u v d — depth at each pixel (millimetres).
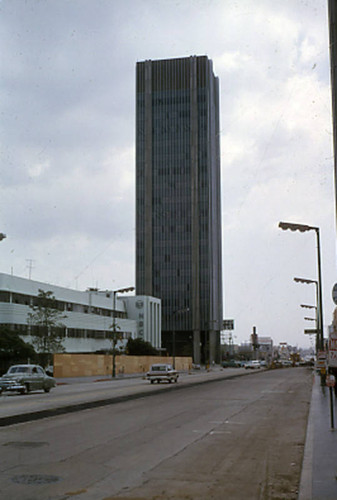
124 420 16703
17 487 8008
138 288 141000
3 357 51219
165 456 10633
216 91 160750
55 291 78812
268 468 9703
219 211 159750
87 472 9078
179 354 139750
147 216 143750
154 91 148250
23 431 14055
